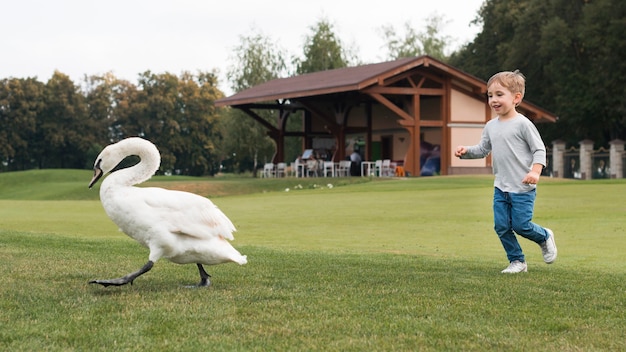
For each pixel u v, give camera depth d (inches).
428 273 351.3
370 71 1732.3
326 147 2226.9
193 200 293.9
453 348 212.1
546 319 248.5
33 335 223.0
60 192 1781.5
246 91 2101.4
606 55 2102.6
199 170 3878.0
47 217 761.0
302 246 505.0
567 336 227.1
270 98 1830.7
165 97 3695.9
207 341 217.2
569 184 1174.3
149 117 3718.0
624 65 2081.7
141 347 210.8
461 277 339.0
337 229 631.2
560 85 2233.0
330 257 418.3
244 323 238.2
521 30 2299.5
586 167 1871.3
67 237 527.2
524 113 1713.8
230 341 217.3
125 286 309.1
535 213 742.5
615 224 638.5
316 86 1702.8
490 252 476.4
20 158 3526.1
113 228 644.7
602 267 393.4
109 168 297.6
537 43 2235.5
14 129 3467.0
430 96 1867.6
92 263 377.7
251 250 459.2
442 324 239.8
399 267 373.1
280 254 434.6
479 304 271.7
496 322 243.9
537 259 442.9
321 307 263.6
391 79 1668.3
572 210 767.7
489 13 2559.1
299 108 2130.9
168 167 3725.4
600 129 2326.5
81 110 3585.1
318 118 2202.3
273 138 2162.9
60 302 269.6
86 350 207.5
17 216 773.3
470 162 1765.5
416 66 1653.5
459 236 575.2
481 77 2498.8
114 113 3690.9
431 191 1125.7
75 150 3617.1
